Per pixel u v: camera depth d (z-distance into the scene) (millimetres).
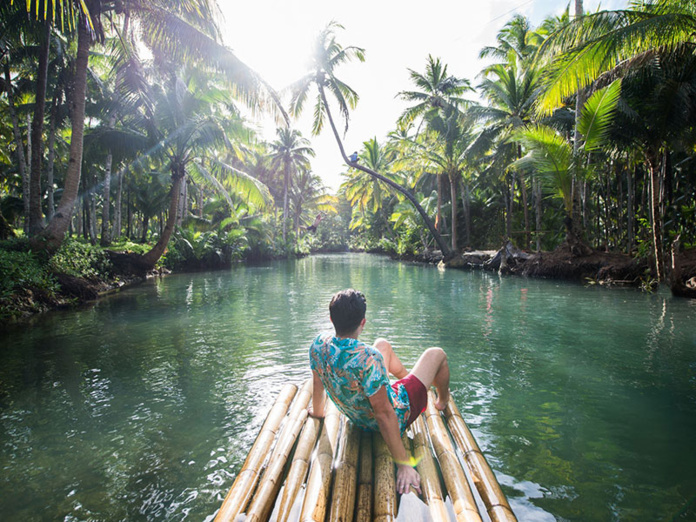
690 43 8344
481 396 3578
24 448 2766
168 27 11125
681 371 4215
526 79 18062
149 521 2018
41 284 8539
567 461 2535
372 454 2289
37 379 4152
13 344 5566
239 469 2480
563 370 4277
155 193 25906
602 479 2338
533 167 14844
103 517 2053
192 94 15219
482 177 25031
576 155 12820
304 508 1763
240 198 29453
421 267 23297
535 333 5961
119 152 14539
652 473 2395
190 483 2342
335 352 2172
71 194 10398
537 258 15641
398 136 29484
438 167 25062
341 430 2592
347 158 22672
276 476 2070
